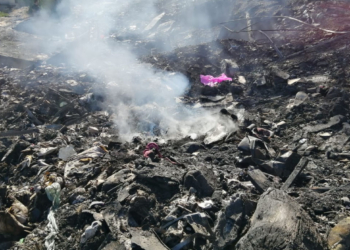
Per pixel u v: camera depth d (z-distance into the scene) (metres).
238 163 5.60
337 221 3.96
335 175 5.12
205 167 5.17
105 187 5.01
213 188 4.74
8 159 6.69
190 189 4.68
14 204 5.29
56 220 4.69
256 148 5.69
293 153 5.41
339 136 6.12
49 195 5.29
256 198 4.54
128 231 4.14
